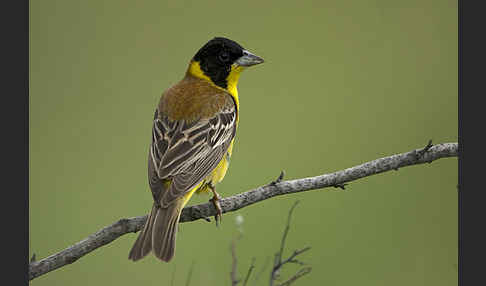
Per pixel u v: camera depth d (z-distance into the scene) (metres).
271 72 15.55
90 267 12.16
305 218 12.52
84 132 14.32
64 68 15.44
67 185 13.35
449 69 15.28
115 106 14.88
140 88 15.16
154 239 8.16
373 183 13.25
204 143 9.38
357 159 13.19
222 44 10.47
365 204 12.77
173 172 8.90
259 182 12.83
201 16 16.64
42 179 13.52
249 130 14.17
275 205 12.67
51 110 14.72
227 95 10.17
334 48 16.08
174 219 8.48
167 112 9.64
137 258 8.00
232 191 12.65
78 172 13.59
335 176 8.88
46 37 15.95
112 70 15.44
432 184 13.23
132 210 12.98
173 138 9.27
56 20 16.19
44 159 13.76
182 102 9.75
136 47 16.05
